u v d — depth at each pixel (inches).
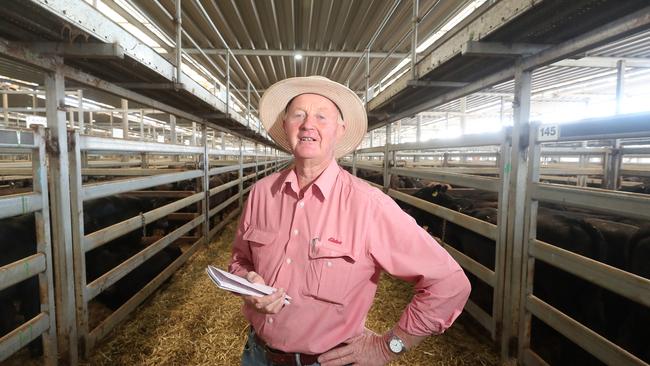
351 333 41.8
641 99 361.4
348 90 43.1
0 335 84.1
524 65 81.0
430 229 164.6
